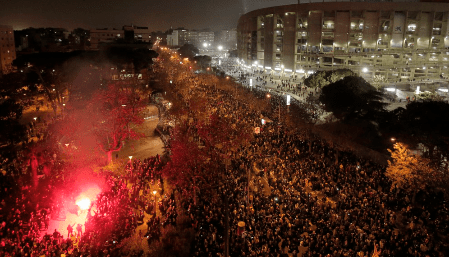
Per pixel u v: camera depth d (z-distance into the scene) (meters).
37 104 68.06
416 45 106.81
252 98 66.56
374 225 23.94
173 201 28.30
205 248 22.05
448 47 108.00
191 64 132.62
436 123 37.19
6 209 27.05
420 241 22.80
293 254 21.81
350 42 107.62
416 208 27.42
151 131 53.97
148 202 28.78
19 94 64.00
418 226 24.78
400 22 105.50
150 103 75.44
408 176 29.03
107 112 42.78
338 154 39.53
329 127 47.94
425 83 94.19
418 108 40.75
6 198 28.67
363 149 41.88
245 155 38.50
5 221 25.39
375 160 38.75
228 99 67.88
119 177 33.78
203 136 40.53
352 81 55.38
